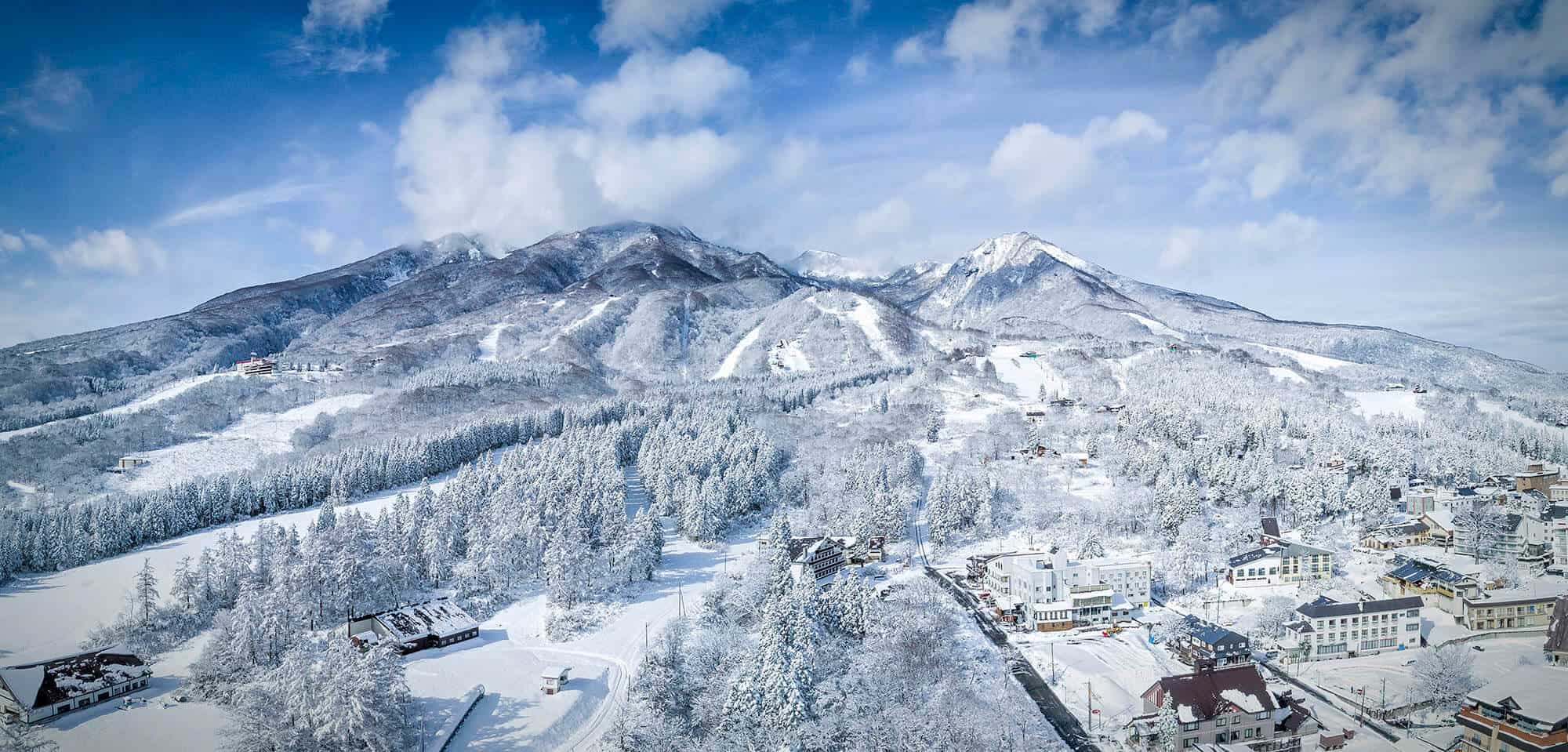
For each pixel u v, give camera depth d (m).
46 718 125.06
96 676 132.25
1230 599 176.12
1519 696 113.94
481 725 123.75
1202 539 199.50
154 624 157.62
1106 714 127.00
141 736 119.62
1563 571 182.75
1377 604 150.88
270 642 141.62
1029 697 133.00
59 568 189.12
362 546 176.12
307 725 110.56
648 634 156.25
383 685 114.38
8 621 162.75
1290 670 143.75
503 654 149.62
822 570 193.00
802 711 116.00
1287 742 118.69
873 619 154.00
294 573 157.88
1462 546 197.88
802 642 132.00
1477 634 156.50
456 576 181.50
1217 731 118.50
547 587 180.12
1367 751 115.12
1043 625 162.38
